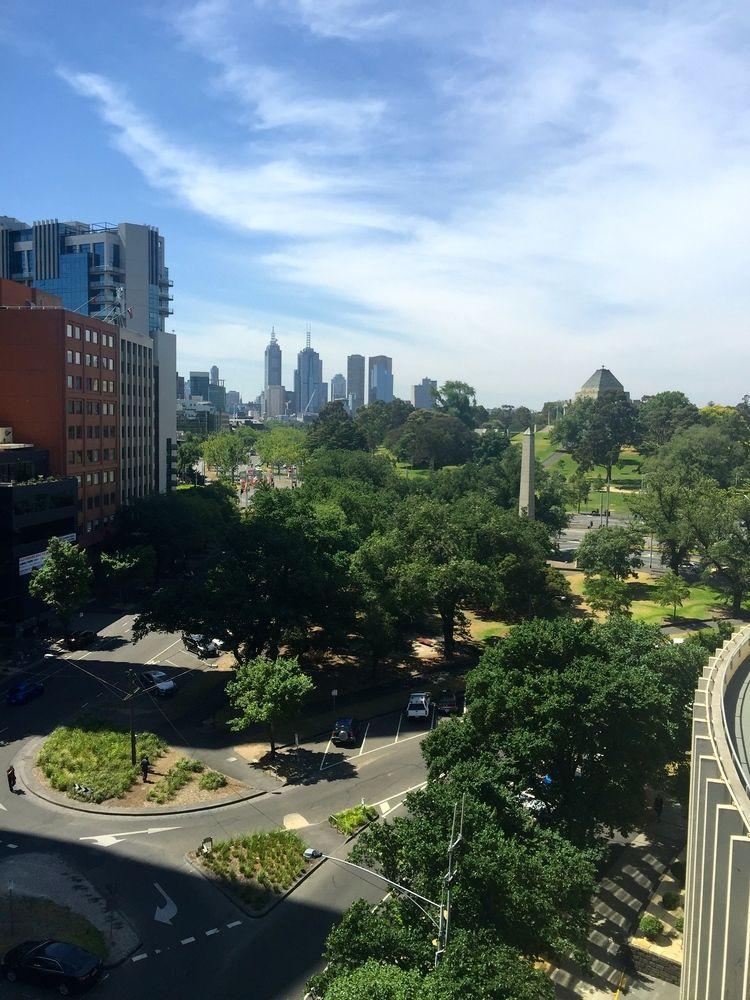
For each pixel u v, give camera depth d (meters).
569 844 27.98
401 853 26.25
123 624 80.88
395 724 55.31
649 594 102.81
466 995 18.89
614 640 47.44
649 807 43.78
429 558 75.12
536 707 34.41
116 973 28.56
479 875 23.55
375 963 20.19
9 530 73.25
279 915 32.50
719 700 24.92
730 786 19.25
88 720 52.47
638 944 30.44
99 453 101.81
